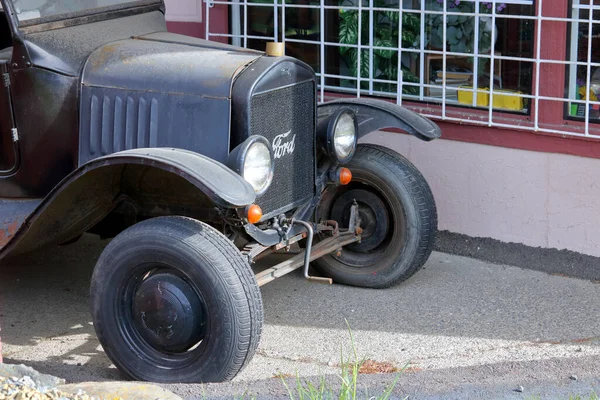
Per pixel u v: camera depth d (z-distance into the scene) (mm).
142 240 4000
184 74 4371
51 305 5168
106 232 4992
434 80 5992
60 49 4613
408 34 6047
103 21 4934
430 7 5906
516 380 3729
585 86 5379
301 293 5254
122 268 4070
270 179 4258
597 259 5391
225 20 6664
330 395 3520
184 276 3990
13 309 5109
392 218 5254
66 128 4594
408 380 3748
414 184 5094
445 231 5945
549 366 3867
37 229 4418
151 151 4023
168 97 4355
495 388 3648
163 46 4699
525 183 5570
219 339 3902
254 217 4121
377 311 4977
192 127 4305
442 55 5910
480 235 5816
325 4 6344
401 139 6008
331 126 4781
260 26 6629
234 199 3803
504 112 5684
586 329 4688
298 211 4797
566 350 4441
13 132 4699
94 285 4148
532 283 5301
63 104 4570
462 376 3787
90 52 4637
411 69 6094
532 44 5488
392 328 4758
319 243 4965
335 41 6359
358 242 5293
